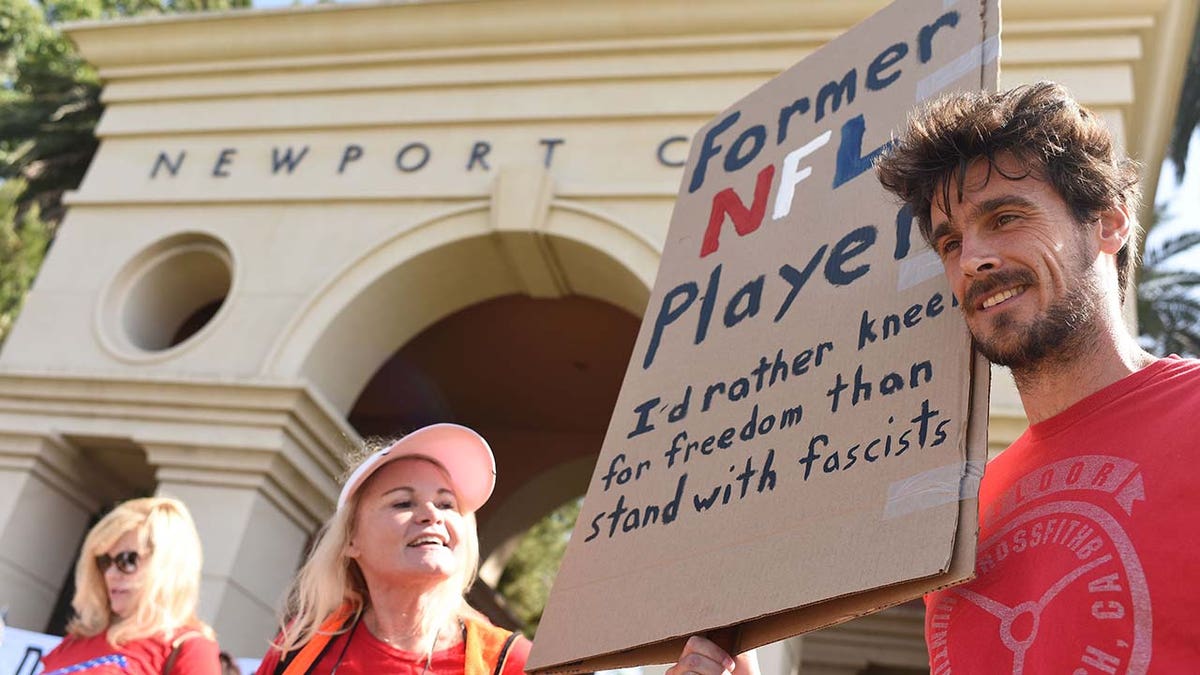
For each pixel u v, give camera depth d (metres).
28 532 7.87
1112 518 1.55
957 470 1.65
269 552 7.57
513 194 7.95
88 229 8.84
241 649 7.23
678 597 1.95
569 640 2.11
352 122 8.69
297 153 8.72
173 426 7.73
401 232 8.12
